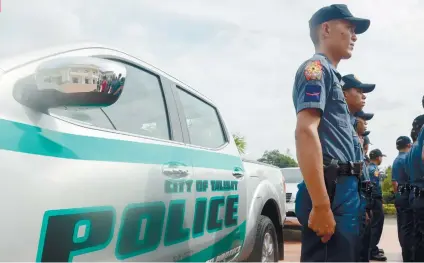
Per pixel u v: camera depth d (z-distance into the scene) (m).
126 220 1.71
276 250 3.66
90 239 1.52
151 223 1.88
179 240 2.12
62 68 1.34
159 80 2.42
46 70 1.35
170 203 2.04
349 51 2.19
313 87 1.87
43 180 1.36
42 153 1.40
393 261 5.96
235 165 3.06
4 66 1.47
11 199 1.25
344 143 1.97
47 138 1.45
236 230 2.88
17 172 1.29
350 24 2.18
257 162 3.74
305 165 1.78
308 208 1.96
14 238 1.24
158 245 1.94
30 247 1.29
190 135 2.58
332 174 1.89
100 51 1.91
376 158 6.38
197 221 2.31
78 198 1.48
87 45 1.86
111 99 1.41
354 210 1.91
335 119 1.97
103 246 1.58
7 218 1.23
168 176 2.05
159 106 2.33
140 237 1.80
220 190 2.64
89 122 1.73
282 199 3.96
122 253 1.69
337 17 2.14
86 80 1.34
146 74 2.29
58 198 1.40
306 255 1.93
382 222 5.87
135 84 2.15
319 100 1.85
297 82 1.99
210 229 2.47
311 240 1.92
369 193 3.77
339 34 2.14
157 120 2.26
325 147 1.95
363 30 2.24
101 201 1.58
